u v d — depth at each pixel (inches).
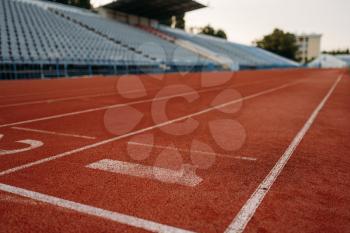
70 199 98.9
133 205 95.0
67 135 188.4
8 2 924.0
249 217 87.8
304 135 193.9
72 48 868.0
